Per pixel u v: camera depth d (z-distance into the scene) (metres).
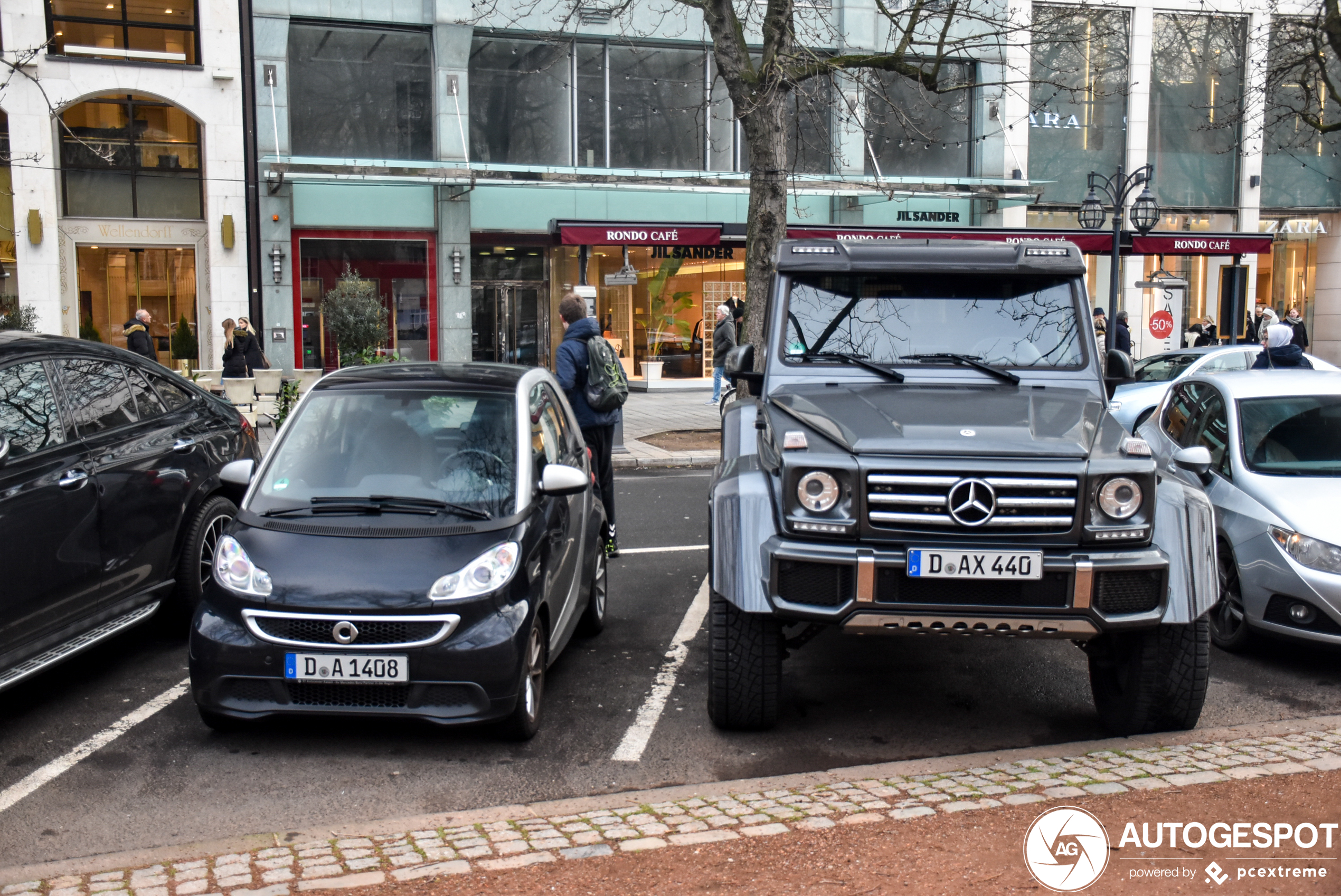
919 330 5.79
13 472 4.91
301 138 22.58
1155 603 4.41
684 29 24.05
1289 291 29.06
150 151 22.02
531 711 4.95
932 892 3.20
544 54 23.62
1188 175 27.66
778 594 4.50
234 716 4.74
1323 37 16.06
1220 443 6.94
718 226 20.73
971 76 25.62
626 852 3.55
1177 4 26.89
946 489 4.38
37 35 20.97
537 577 5.06
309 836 3.80
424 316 23.34
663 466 14.23
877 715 5.31
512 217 23.66
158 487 5.92
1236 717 5.29
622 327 24.84
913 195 22.86
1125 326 22.19
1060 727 5.15
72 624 5.25
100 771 4.61
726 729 5.07
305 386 18.14
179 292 22.55
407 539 4.96
